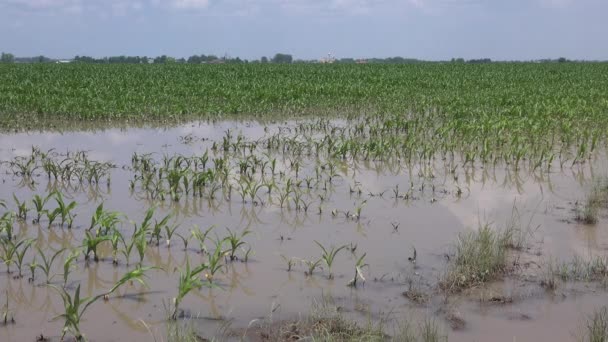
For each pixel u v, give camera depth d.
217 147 11.34
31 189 7.96
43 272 5.13
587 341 3.98
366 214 7.09
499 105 18.27
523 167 9.95
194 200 7.59
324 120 16.06
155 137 12.58
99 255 5.56
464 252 5.49
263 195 7.90
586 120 14.52
